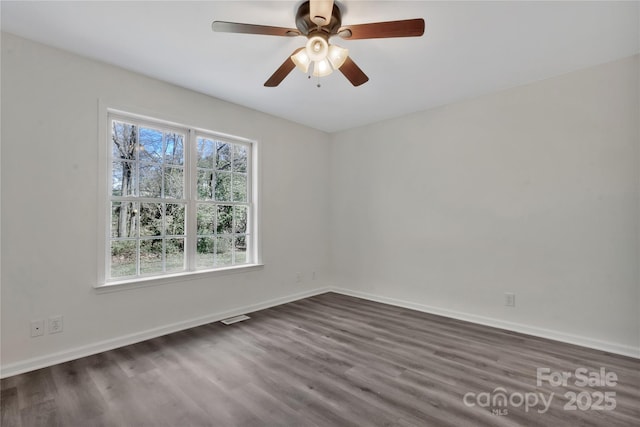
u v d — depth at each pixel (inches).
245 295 148.7
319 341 114.3
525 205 123.3
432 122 150.0
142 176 119.6
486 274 132.9
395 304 161.9
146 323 116.3
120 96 110.6
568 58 104.2
